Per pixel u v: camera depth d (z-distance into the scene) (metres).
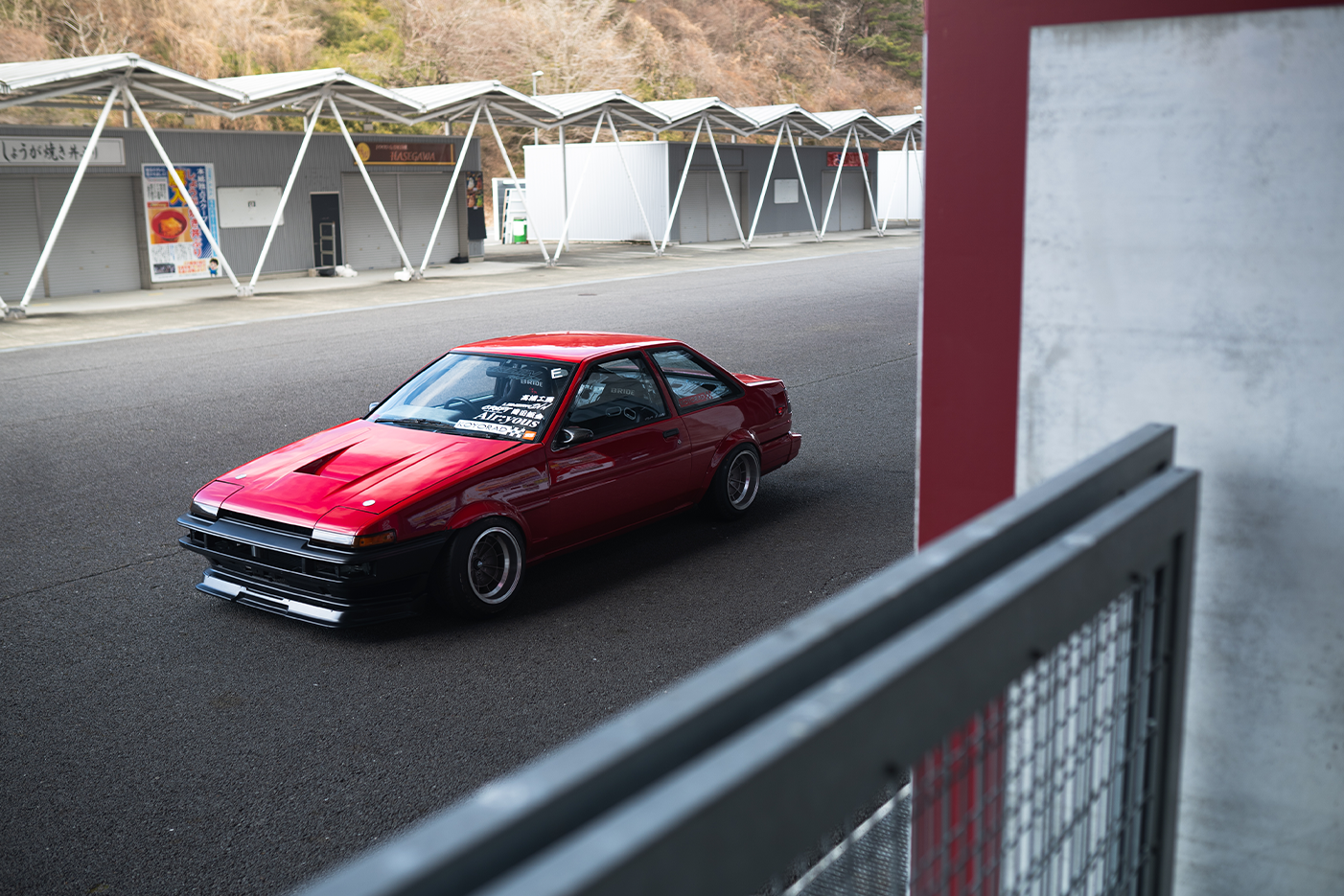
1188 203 1.71
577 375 6.91
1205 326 1.73
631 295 24.53
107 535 7.87
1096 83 1.76
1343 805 1.76
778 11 95.50
